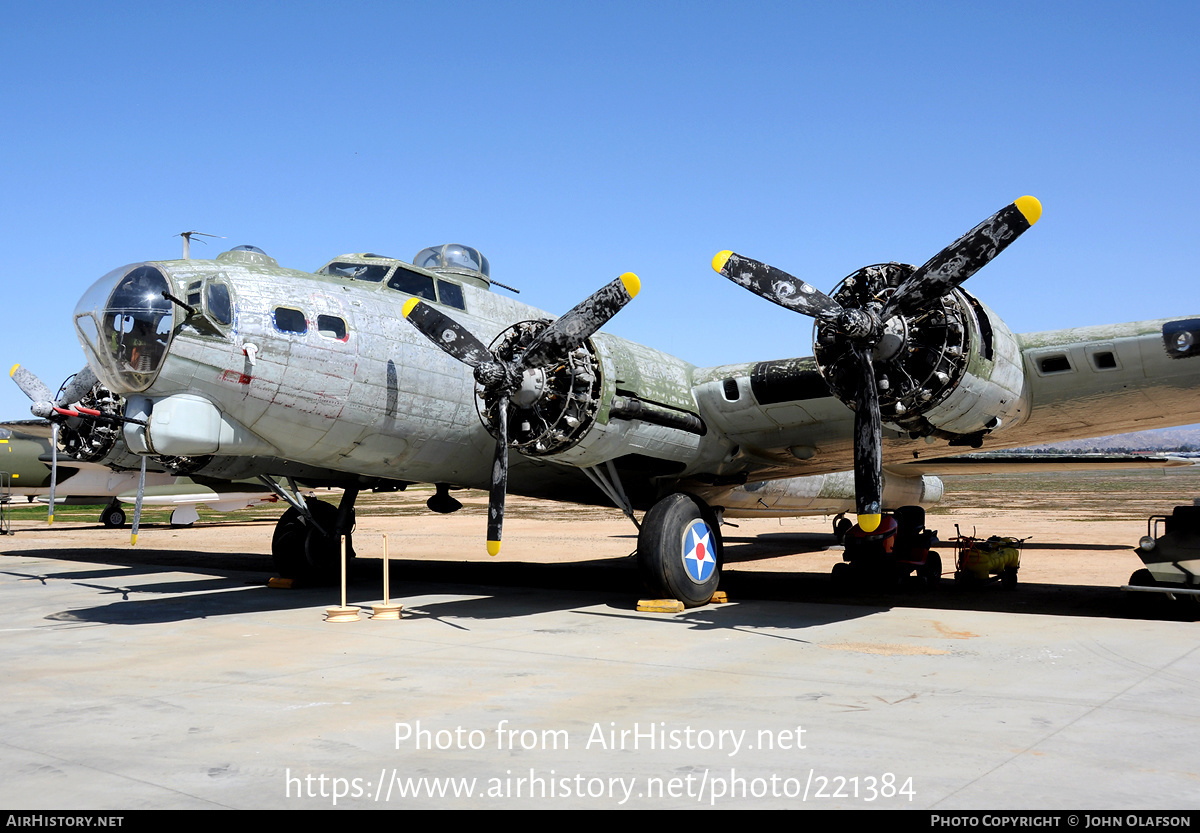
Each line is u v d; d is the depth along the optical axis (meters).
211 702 5.95
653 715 5.53
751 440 11.31
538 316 12.20
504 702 5.89
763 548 22.16
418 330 9.85
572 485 11.88
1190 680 6.49
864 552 13.11
